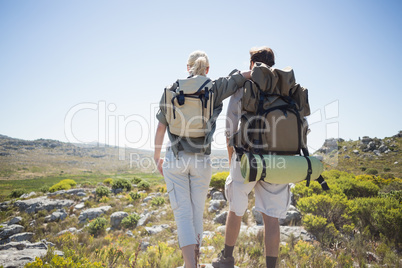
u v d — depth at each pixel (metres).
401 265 3.25
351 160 46.91
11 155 125.00
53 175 81.06
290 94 1.99
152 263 3.89
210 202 11.40
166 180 1.94
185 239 1.73
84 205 18.22
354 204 5.47
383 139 55.84
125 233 10.97
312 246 3.71
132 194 19.38
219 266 2.22
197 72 2.02
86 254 5.22
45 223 15.21
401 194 7.53
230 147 2.21
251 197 8.66
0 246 5.38
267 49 2.21
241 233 4.28
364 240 4.33
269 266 1.92
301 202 5.90
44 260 3.42
